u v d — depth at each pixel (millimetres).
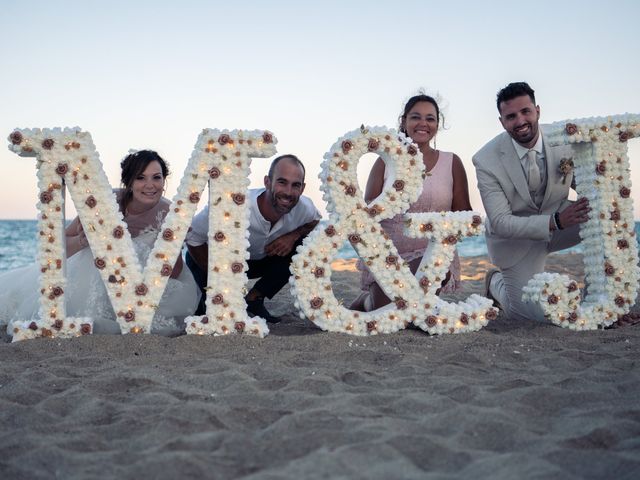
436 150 5906
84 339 4766
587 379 3756
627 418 3020
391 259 5184
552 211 5887
